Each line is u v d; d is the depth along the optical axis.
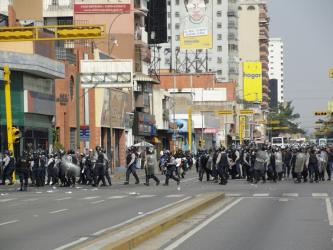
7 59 55.38
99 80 67.19
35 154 47.00
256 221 22.16
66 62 67.56
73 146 70.31
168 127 114.31
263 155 47.09
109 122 80.31
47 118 64.31
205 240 17.38
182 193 37.00
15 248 16.44
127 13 94.25
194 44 162.00
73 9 90.62
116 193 38.25
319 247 16.11
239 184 46.81
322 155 49.94
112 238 16.75
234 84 171.00
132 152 50.00
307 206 28.08
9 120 46.00
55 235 18.98
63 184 46.97
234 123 167.62
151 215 23.08
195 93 161.12
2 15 61.19
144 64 103.62
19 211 27.31
